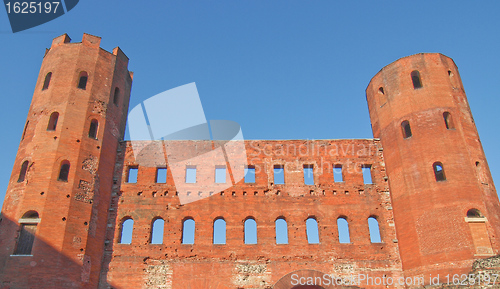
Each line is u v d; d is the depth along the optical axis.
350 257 34.12
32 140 35.06
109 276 33.00
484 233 31.61
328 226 35.34
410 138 36.41
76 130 35.47
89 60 39.00
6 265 29.88
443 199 33.06
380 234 35.53
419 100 37.31
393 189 36.44
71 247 31.38
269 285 32.97
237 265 33.69
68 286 30.12
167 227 35.16
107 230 34.84
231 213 35.78
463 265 30.42
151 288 32.72
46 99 36.72
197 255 34.03
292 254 34.16
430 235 32.50
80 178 34.00
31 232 31.25
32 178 32.94
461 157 34.50
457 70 40.41
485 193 33.50
